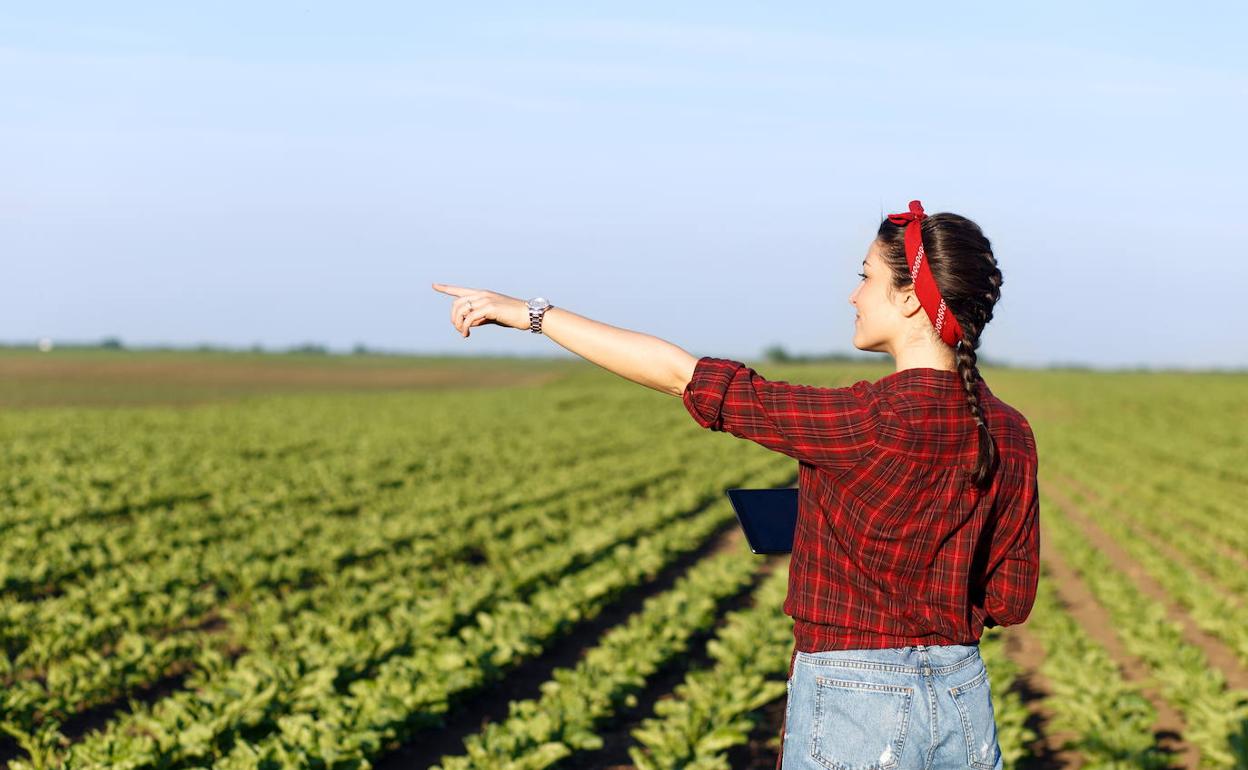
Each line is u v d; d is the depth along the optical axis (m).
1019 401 61.91
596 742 6.07
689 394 1.84
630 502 19.55
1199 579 13.36
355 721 6.25
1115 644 10.39
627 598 11.75
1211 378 80.88
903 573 1.81
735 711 6.64
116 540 12.23
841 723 1.83
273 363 104.00
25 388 64.56
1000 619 2.06
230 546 11.91
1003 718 6.83
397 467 23.59
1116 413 56.59
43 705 6.71
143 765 5.59
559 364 123.00
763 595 10.30
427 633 8.25
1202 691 7.46
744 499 2.15
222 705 6.24
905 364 1.91
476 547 14.44
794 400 1.79
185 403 53.84
